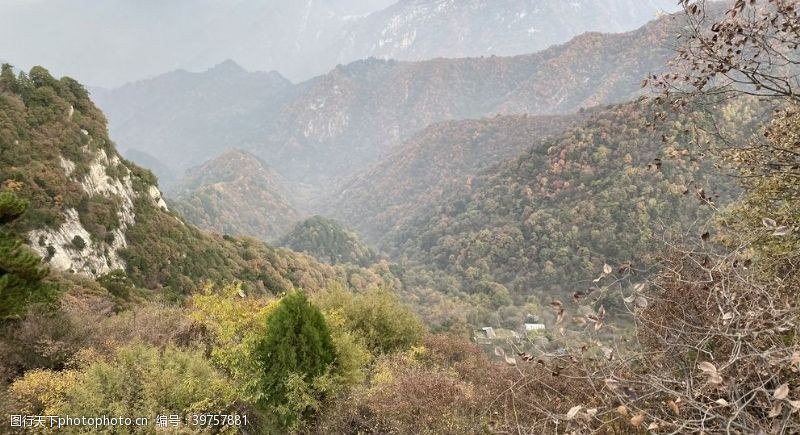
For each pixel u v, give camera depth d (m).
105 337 9.35
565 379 4.77
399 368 9.26
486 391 6.19
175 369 7.35
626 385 2.85
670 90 4.74
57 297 9.35
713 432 2.57
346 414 6.93
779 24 3.90
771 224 3.21
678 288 3.65
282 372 7.21
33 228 33.03
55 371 8.15
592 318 3.29
